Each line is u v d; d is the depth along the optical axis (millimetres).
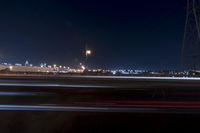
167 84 15344
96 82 16516
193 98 14070
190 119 11031
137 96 14484
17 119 11312
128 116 11266
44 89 15195
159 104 13148
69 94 14648
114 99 14164
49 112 11578
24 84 15859
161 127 10930
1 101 13969
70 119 11289
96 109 11977
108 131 11008
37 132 11016
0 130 11023
